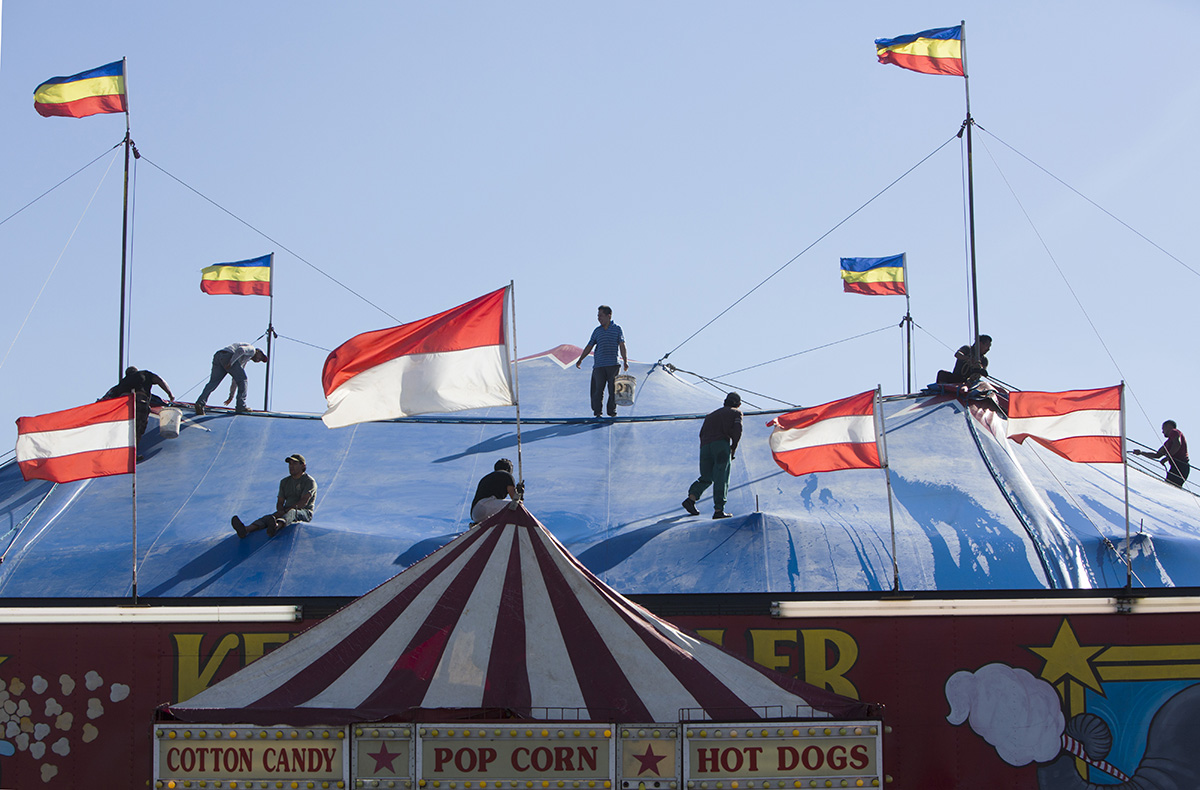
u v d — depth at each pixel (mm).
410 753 12953
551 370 33031
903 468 23234
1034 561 19328
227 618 18344
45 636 18375
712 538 20469
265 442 26375
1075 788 17266
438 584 14625
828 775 13078
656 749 13039
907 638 17906
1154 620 17750
